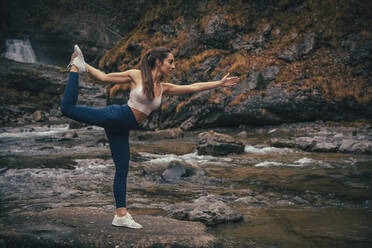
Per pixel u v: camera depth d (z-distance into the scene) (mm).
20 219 3438
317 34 15266
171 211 4160
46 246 2893
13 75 29453
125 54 20875
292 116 14133
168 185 5914
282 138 11219
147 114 3074
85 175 6801
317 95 13820
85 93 31078
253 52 16250
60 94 29953
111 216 3602
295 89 14141
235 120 14977
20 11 42906
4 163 8086
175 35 19219
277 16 16672
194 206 4164
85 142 12516
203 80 16766
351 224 3717
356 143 8742
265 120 14383
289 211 4250
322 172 6566
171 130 13461
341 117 13609
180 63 17953
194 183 6031
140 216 3729
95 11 42188
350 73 14086
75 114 2908
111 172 7074
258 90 14789
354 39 14578
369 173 6379
